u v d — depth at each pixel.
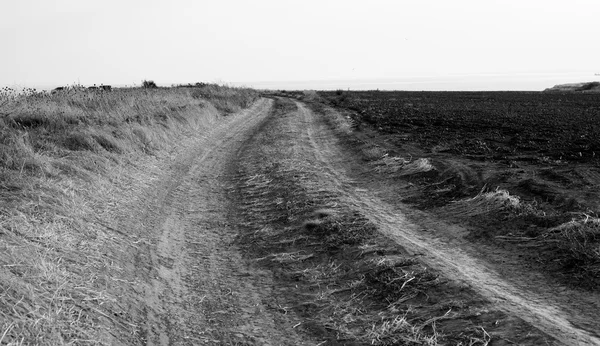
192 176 12.17
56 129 12.43
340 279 6.03
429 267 5.91
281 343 4.74
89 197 8.30
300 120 25.08
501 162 11.44
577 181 8.98
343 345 4.64
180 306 5.46
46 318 4.32
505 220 7.22
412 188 9.80
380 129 18.73
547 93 66.44
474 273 5.74
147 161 12.48
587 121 22.14
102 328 4.59
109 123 14.34
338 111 29.20
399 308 5.15
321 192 9.89
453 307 4.97
